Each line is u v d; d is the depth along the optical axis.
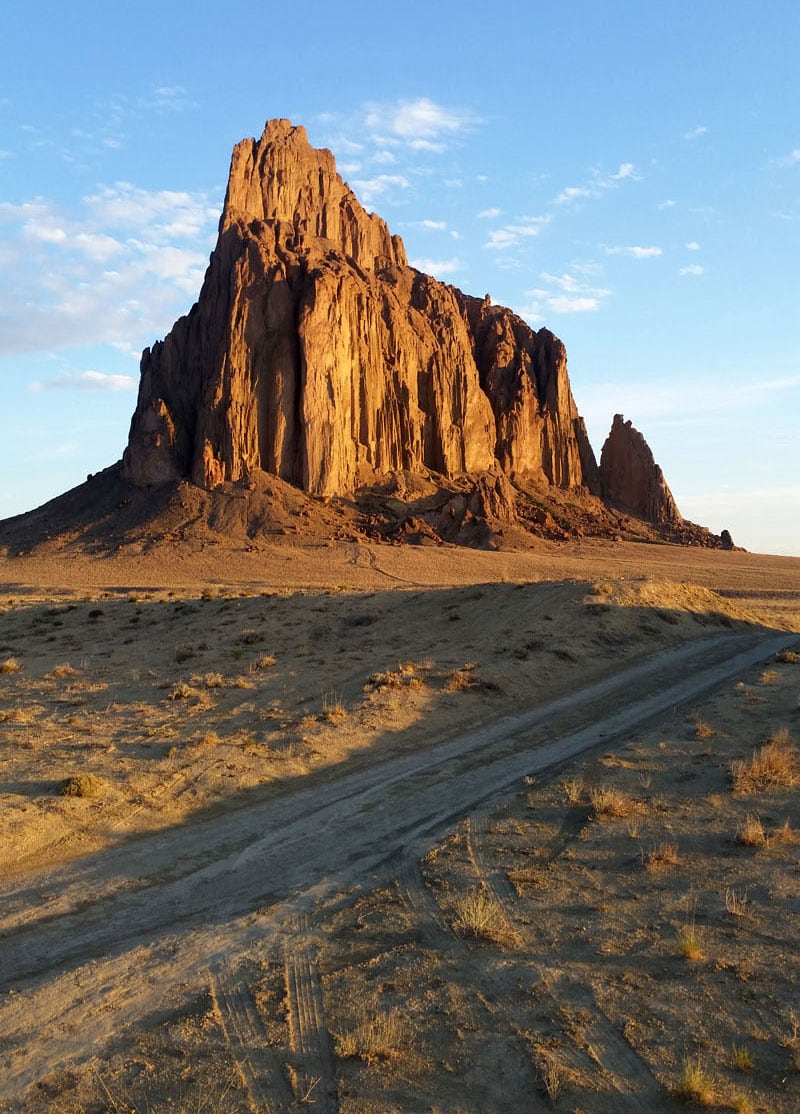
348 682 28.95
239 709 25.02
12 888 12.76
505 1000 9.18
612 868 12.94
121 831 15.20
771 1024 8.58
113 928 11.39
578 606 39.53
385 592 50.56
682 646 36.62
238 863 13.75
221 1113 7.33
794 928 10.72
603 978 9.60
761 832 13.77
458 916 11.38
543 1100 7.49
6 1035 8.73
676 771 18.05
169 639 40.88
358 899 12.16
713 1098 7.41
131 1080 7.88
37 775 17.92
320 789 17.84
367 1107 7.41
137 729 22.48
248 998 9.38
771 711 23.41
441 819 15.73
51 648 40.59
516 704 26.39
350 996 9.35
